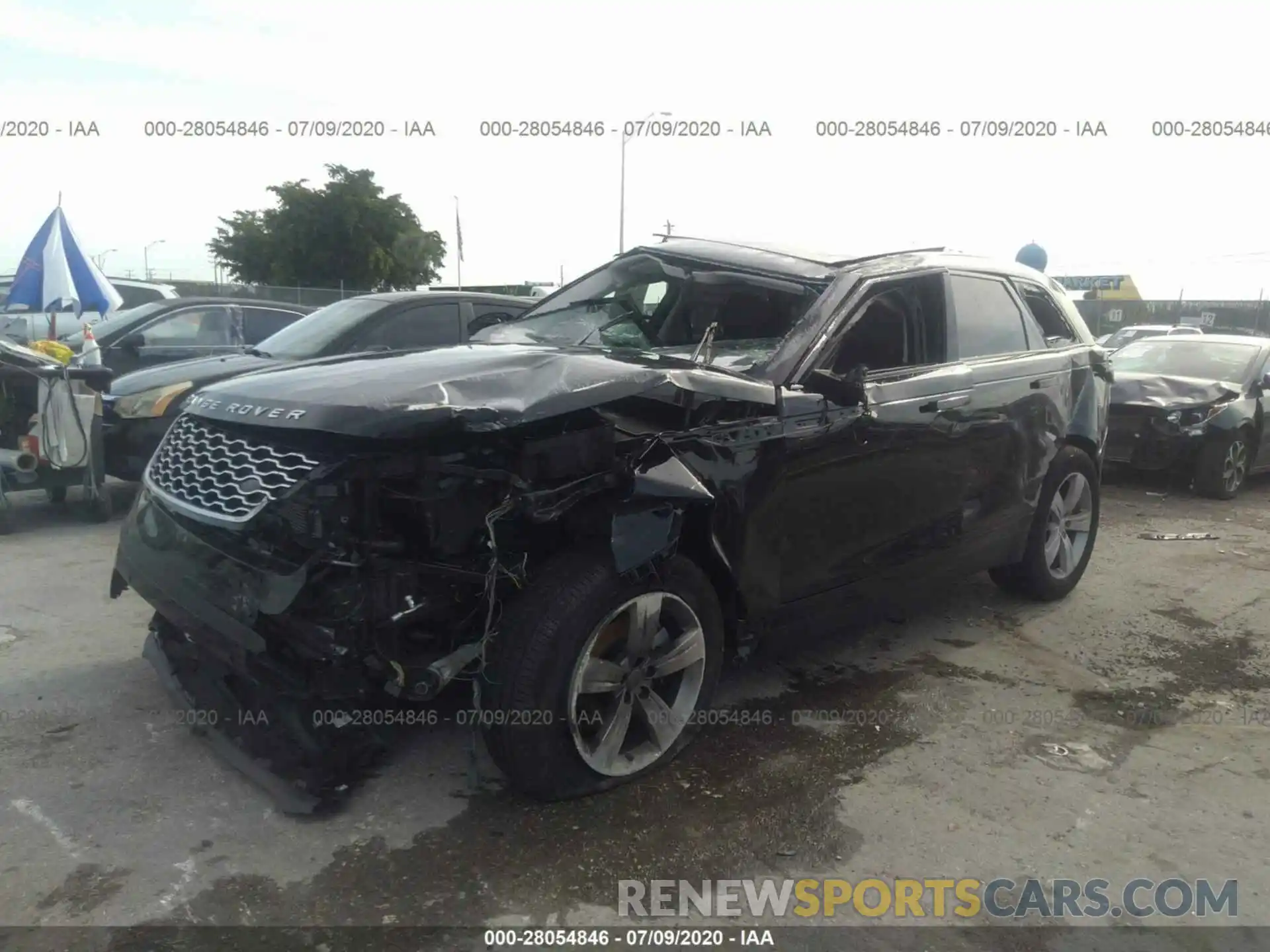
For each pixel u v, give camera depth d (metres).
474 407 2.79
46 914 2.53
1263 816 3.27
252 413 2.96
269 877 2.71
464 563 2.94
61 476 6.45
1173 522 7.76
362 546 2.76
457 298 7.85
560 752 2.99
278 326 9.77
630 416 3.18
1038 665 4.54
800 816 3.15
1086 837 3.11
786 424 3.52
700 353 3.74
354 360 3.60
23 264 8.58
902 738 3.73
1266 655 4.77
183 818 2.98
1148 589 5.82
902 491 4.05
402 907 2.62
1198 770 3.58
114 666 4.08
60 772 3.22
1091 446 5.42
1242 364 9.35
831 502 3.73
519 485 2.90
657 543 3.03
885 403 3.91
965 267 4.71
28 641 4.35
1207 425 8.57
